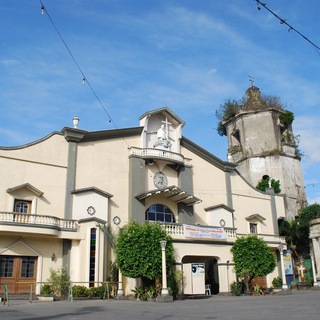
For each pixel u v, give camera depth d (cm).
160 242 2183
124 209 2786
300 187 3916
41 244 2339
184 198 2981
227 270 2742
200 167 3325
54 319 1091
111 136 2889
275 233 3581
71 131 2678
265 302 1700
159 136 3117
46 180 2517
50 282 2092
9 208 2339
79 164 2680
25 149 2491
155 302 1955
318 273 3238
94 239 2442
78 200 2567
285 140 4028
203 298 2341
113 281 2386
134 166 2881
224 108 4381
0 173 2369
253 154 3962
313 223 3372
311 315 1046
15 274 2230
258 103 4184
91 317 1147
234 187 3488
